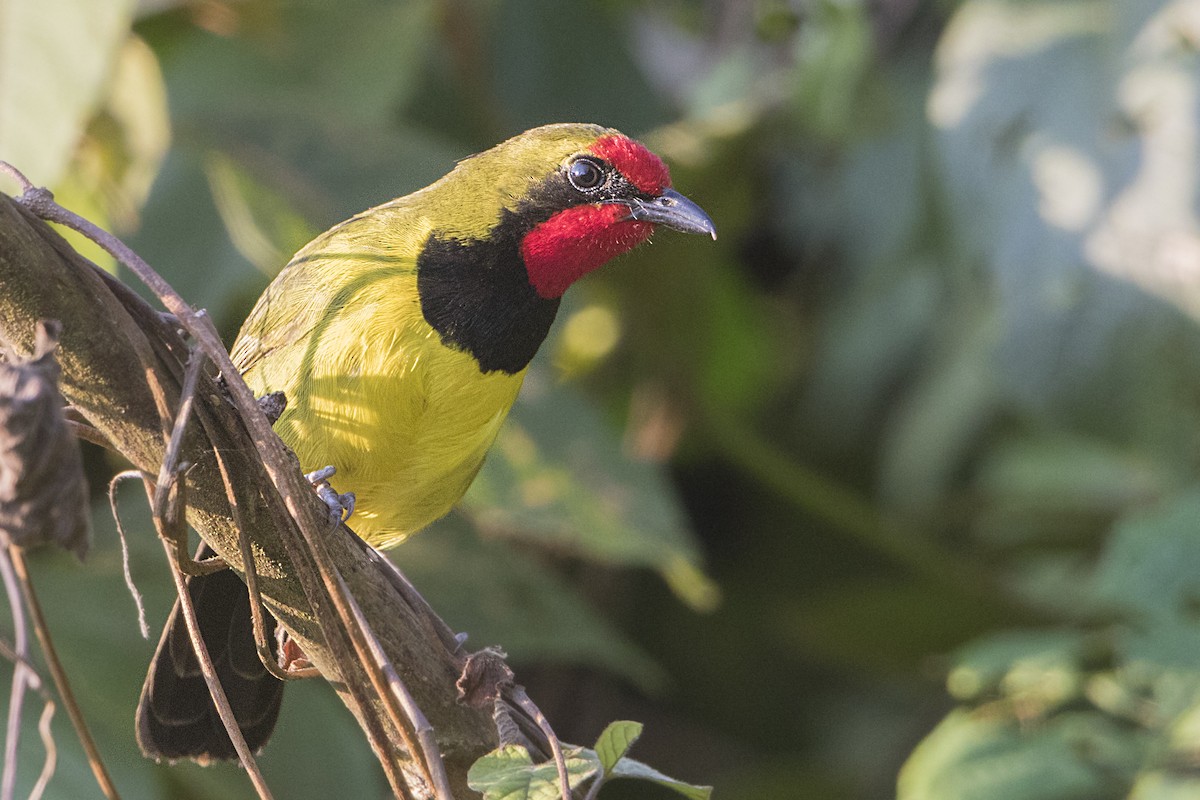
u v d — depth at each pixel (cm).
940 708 1336
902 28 1359
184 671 677
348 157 1059
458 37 1274
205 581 677
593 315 1330
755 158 1310
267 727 688
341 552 547
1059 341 1127
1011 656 873
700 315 1268
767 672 1424
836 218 1408
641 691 1405
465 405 720
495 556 1064
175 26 1127
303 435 701
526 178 765
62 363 495
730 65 1358
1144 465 1315
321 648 555
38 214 494
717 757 1397
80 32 868
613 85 1372
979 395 1329
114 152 1009
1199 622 862
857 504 1274
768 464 1289
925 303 1391
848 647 1302
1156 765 816
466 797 589
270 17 1128
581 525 1000
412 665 566
